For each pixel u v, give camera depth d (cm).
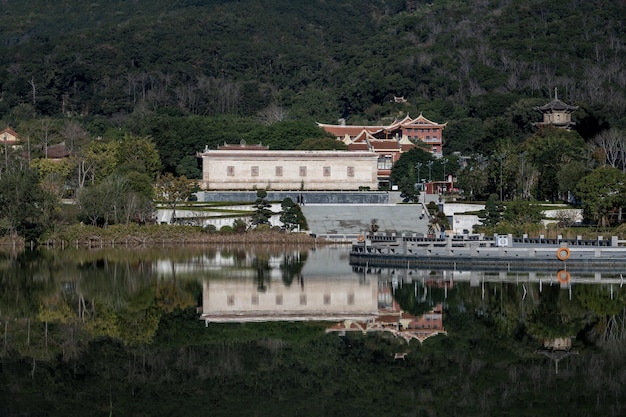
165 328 11350
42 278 15912
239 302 13238
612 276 15862
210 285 14938
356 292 14138
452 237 19975
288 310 12575
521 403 8312
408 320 11831
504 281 15275
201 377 9150
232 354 10050
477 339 10669
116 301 13362
